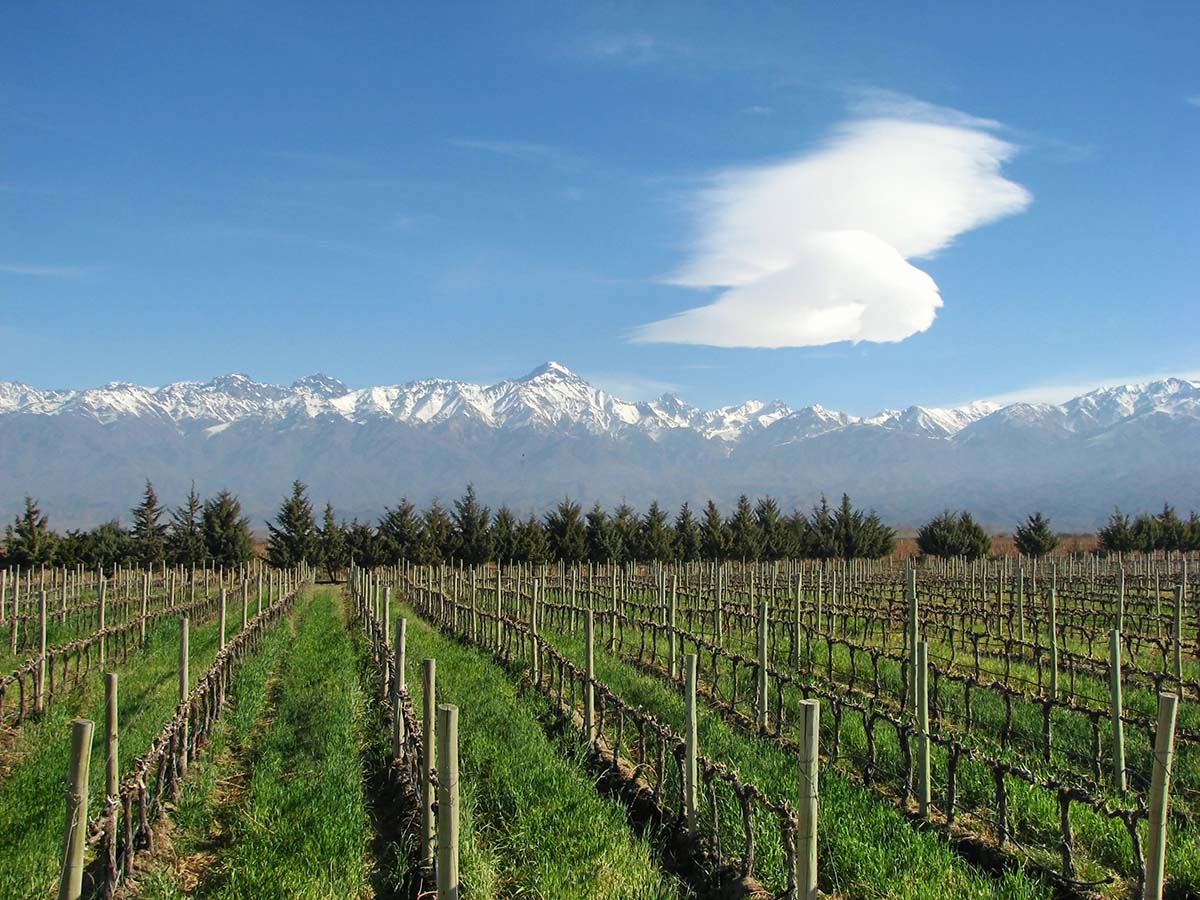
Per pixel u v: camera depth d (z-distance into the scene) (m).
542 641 17.94
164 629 27.59
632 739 14.00
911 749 12.48
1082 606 33.12
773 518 71.31
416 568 54.22
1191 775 11.70
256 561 65.25
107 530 62.75
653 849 9.97
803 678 18.66
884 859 8.80
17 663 21.94
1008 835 9.70
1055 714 14.73
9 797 11.02
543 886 8.55
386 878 9.17
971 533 66.56
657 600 34.16
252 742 14.37
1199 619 24.41
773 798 10.48
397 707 12.57
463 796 10.58
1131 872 8.91
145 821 9.60
